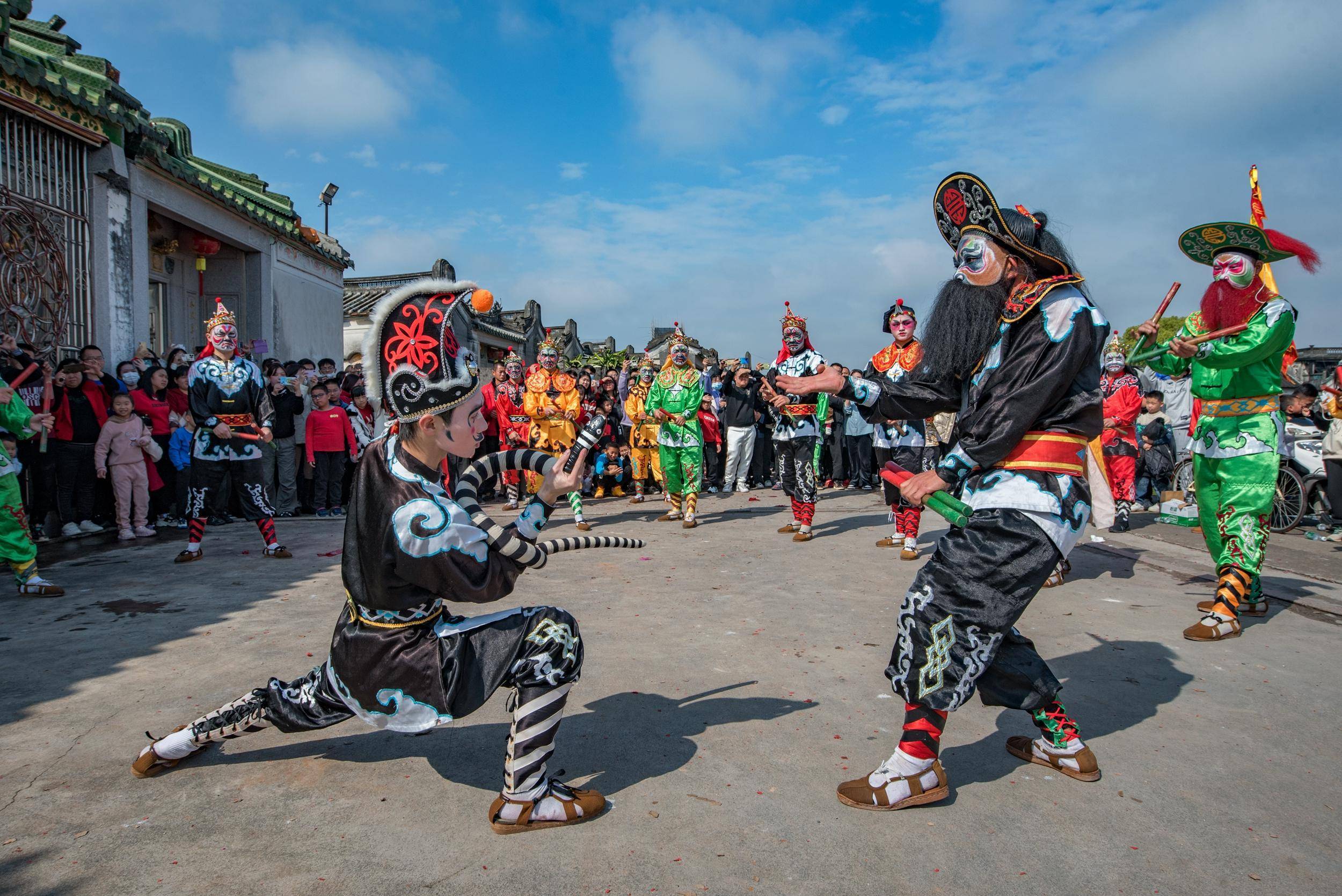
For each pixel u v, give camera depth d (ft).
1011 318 8.69
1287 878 7.66
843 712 11.49
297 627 15.51
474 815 8.65
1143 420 38.45
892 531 28.60
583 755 10.08
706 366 49.93
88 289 28.71
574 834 8.27
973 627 8.60
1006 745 10.50
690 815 8.67
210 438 22.04
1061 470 8.75
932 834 8.36
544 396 31.01
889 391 9.67
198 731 9.29
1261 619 16.69
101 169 28.96
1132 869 7.77
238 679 12.61
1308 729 11.13
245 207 38.96
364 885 7.36
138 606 17.13
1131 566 22.18
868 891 7.36
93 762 9.78
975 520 8.82
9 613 16.55
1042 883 7.52
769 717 11.29
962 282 9.23
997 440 8.57
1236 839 8.36
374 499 7.91
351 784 9.34
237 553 23.57
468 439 8.19
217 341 21.98
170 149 36.63
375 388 7.97
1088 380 8.88
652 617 16.42
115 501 27.25
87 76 29.01
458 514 7.77
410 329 7.98
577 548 8.77
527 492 39.14
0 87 24.86
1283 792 9.36
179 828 8.31
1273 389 15.79
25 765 9.70
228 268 41.86
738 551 24.32
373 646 8.14
